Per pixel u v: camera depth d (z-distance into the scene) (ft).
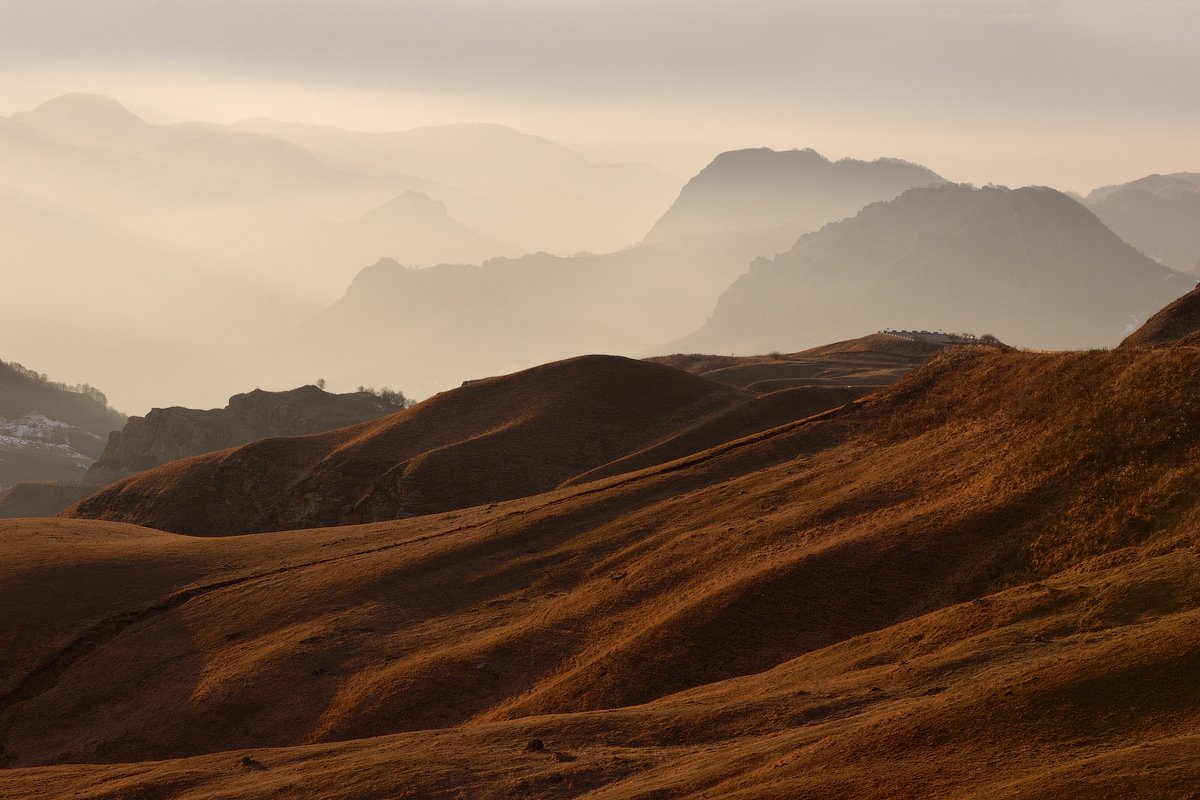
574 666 208.54
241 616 281.33
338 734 208.54
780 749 111.65
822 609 193.26
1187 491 173.06
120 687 256.73
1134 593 132.57
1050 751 88.69
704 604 204.74
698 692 168.35
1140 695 91.45
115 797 154.51
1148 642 97.66
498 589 269.64
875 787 91.76
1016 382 263.70
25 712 252.62
